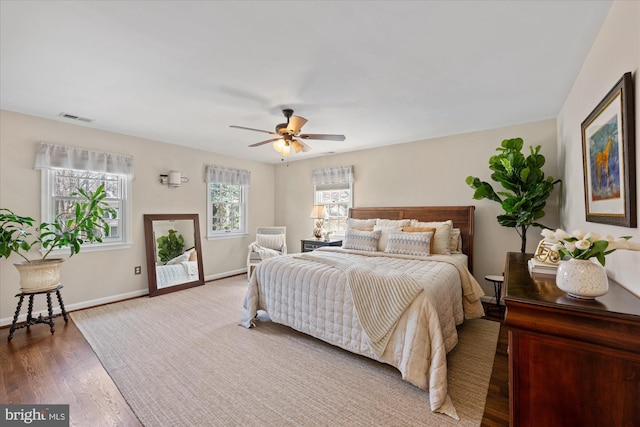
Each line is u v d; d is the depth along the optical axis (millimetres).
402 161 4492
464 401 1805
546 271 1558
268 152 5160
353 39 1829
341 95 2689
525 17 1629
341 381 2033
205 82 2414
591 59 1924
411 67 2188
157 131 3832
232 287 4543
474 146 3867
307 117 3303
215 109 3027
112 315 3309
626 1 1352
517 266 1815
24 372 2145
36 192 3219
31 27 1682
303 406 1769
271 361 2305
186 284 4465
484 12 1585
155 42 1849
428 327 1944
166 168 4402
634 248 1076
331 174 5270
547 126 3375
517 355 1117
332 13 1583
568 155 2709
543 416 1071
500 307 3508
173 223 4473
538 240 3443
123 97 2721
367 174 4883
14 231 2768
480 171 3828
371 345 2105
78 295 3527
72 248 3084
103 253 3746
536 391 1082
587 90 2035
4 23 1640
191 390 1927
